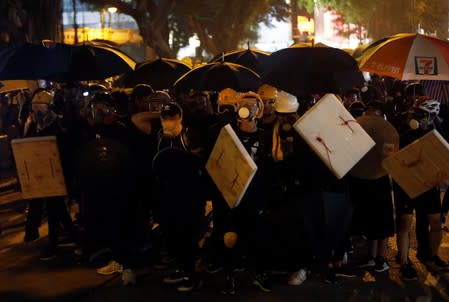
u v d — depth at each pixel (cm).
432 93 1016
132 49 3831
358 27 4456
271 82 650
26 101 1210
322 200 617
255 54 1070
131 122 713
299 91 634
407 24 3869
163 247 761
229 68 865
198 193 646
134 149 701
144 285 681
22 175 736
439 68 681
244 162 576
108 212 676
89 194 675
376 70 700
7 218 1038
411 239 848
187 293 654
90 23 4675
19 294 665
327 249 627
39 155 730
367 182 678
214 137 636
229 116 633
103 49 887
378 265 703
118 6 2247
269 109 675
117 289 672
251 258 648
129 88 991
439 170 623
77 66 852
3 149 1477
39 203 809
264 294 645
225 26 2641
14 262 775
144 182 710
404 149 634
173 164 635
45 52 845
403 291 649
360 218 688
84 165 672
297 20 3772
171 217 643
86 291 669
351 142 608
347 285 668
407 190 645
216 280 691
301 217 619
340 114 609
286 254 632
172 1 2269
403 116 705
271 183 633
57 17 1827
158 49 2294
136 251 707
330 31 5216
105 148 668
